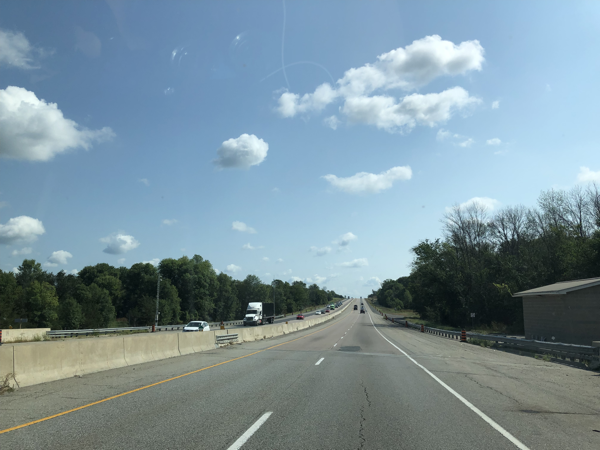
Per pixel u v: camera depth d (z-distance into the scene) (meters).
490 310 57.81
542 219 51.88
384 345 25.80
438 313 70.88
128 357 14.09
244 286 145.00
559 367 15.42
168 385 10.06
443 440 5.86
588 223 45.31
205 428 6.25
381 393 9.51
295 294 173.88
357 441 5.77
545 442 5.80
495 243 60.31
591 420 7.11
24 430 6.04
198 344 19.78
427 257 65.94
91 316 69.00
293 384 10.55
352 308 185.00
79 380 10.71
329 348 22.70
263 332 32.19
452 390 9.99
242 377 11.57
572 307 24.58
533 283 44.38
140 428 6.20
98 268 106.25
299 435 6.00
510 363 16.58
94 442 5.49
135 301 98.56
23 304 71.75
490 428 6.52
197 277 103.00
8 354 9.45
